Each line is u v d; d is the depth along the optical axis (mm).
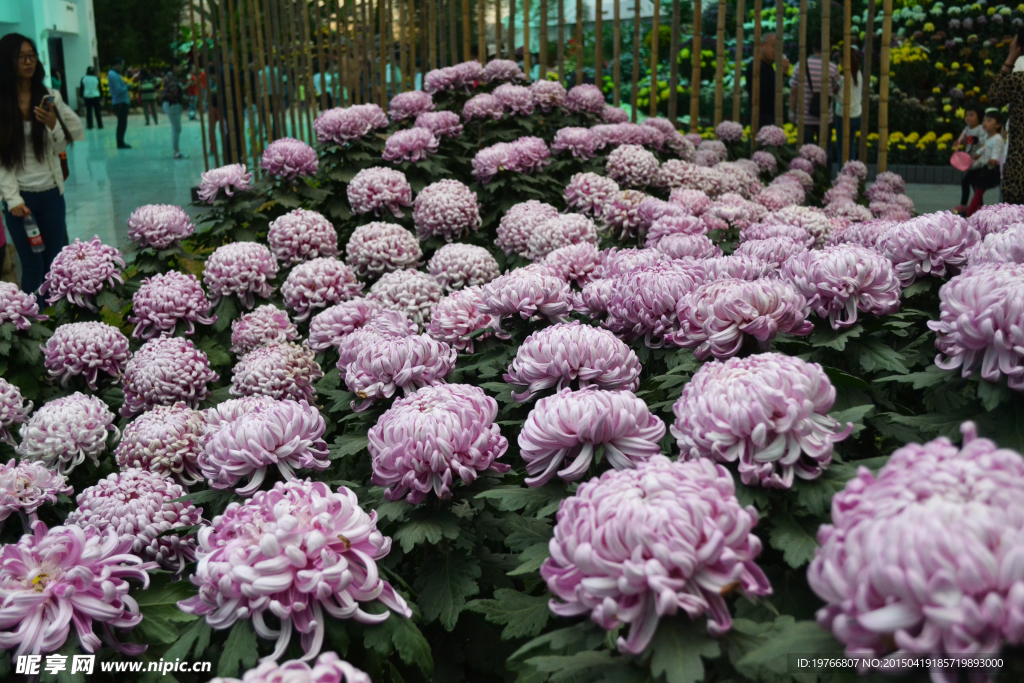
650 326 1708
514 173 3771
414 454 1361
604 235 3176
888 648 767
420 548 1640
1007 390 1211
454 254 2803
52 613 1216
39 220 4793
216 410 1809
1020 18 10289
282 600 1085
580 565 918
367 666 1217
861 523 783
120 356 2691
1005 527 726
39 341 2730
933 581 702
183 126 23719
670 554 876
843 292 1454
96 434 2205
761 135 5684
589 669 1024
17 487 1847
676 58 5926
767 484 1071
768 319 1390
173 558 1753
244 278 3055
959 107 10086
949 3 10695
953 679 720
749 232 2461
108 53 35000
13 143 4504
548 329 1579
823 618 814
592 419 1253
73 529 1269
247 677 885
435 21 7008
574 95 4742
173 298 2906
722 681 995
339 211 3965
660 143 4379
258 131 8578
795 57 9836
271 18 8461
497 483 1477
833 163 7684
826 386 1120
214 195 3824
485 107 4551
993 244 1601
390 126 4988
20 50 4430
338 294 2906
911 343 1708
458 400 1463
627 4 8086
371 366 1739
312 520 1104
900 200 4797
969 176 6516
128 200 8992
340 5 8000
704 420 1114
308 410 1654
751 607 1079
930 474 803
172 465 2018
